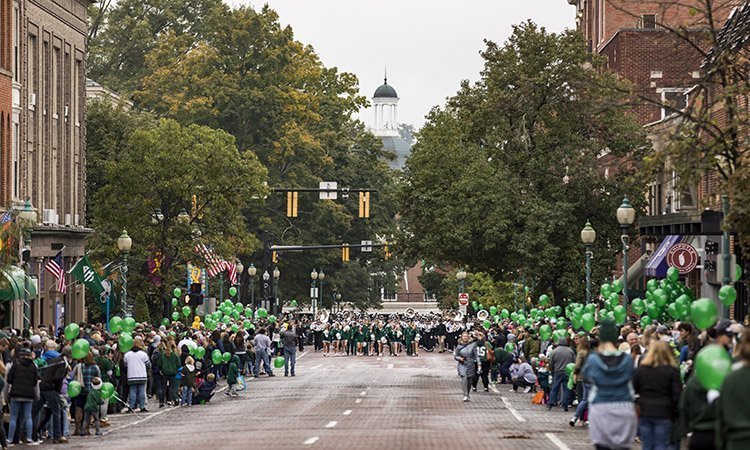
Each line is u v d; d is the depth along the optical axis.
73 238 83.50
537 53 77.19
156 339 53.12
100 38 157.12
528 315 88.06
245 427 42.94
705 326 30.03
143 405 50.50
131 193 81.12
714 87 51.94
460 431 40.56
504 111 77.19
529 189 77.00
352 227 141.88
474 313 133.75
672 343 37.09
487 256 78.31
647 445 25.25
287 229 133.00
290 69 132.50
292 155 130.50
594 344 41.44
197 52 131.75
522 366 60.75
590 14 114.75
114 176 80.62
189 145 81.00
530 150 77.44
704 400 22.61
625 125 77.12
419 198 78.19
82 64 88.12
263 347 75.44
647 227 65.25
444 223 76.31
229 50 130.75
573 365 43.44
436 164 78.31
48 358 41.44
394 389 63.62
